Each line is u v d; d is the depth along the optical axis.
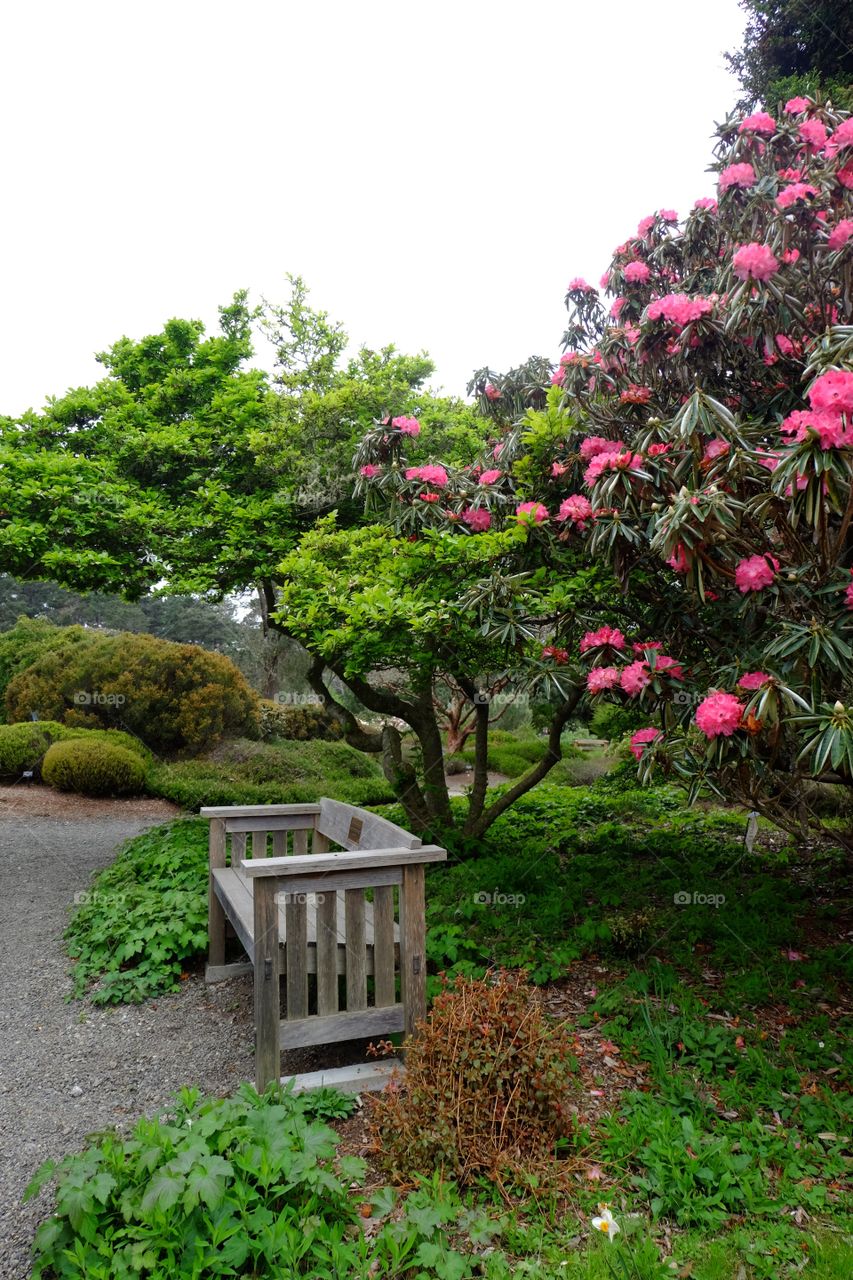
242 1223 1.68
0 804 9.12
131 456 6.81
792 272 3.14
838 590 2.52
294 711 13.64
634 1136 2.12
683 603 3.37
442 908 4.17
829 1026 2.86
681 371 3.39
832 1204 1.89
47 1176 1.77
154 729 11.41
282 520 6.49
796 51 7.26
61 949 4.26
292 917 2.55
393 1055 2.79
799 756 2.28
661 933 3.74
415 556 4.13
